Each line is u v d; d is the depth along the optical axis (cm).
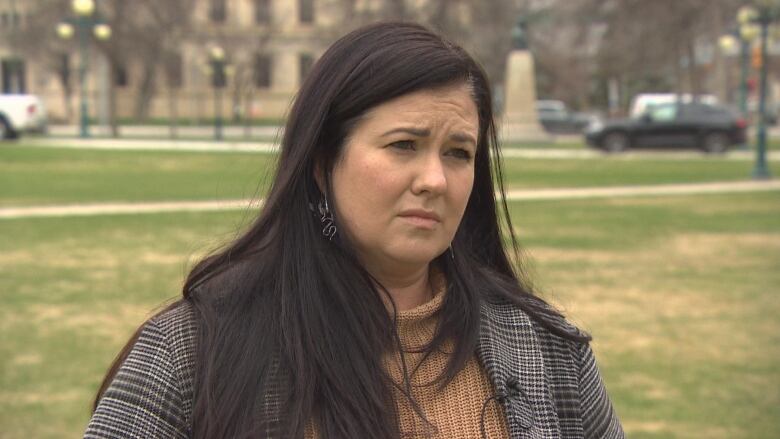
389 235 139
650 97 4238
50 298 718
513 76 3222
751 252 987
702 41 4275
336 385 133
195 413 133
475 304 150
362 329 138
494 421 145
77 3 3159
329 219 145
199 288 146
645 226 1191
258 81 5806
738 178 1908
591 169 2130
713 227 1182
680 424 452
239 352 135
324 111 139
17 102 2956
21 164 2070
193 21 4803
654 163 2317
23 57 5247
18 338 598
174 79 4750
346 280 141
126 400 133
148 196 1488
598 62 5369
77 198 1459
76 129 4381
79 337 602
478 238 171
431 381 144
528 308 157
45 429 435
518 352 152
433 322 149
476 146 149
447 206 140
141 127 4812
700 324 660
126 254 928
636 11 3953
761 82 1919
